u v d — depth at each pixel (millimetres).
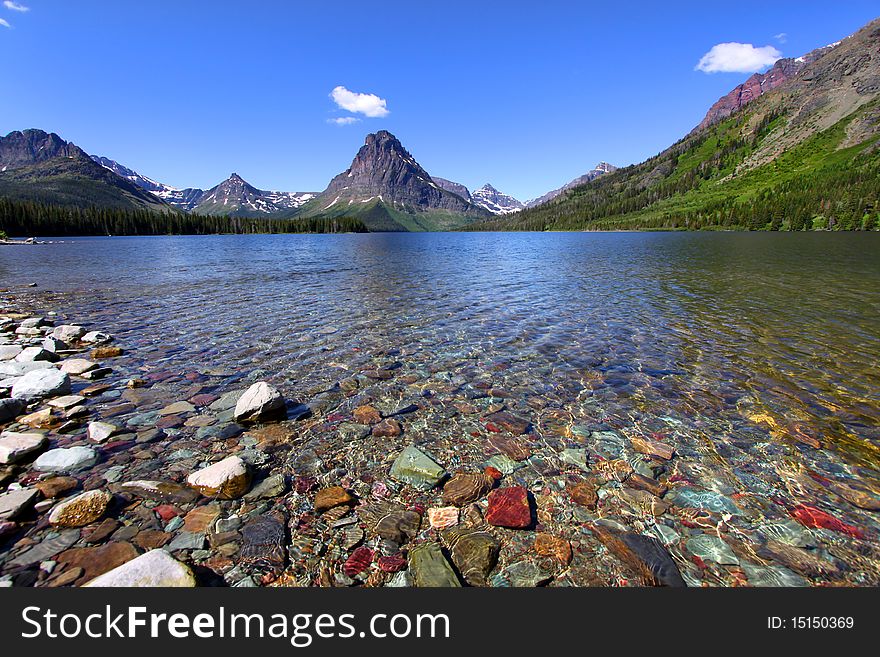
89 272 38938
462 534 5781
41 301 23344
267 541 5590
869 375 11766
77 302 23078
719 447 8125
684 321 18109
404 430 8844
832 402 10086
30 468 7078
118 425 8797
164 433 8523
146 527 5770
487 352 14188
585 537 5766
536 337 15930
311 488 6793
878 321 17703
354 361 13266
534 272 37875
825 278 30375
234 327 17453
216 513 6109
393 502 6461
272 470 7281
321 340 15594
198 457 7629
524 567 5285
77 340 15016
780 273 33562
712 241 88375
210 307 21766
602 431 8805
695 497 6629
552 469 7406
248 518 6023
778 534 5832
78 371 11914
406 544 5613
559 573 5211
